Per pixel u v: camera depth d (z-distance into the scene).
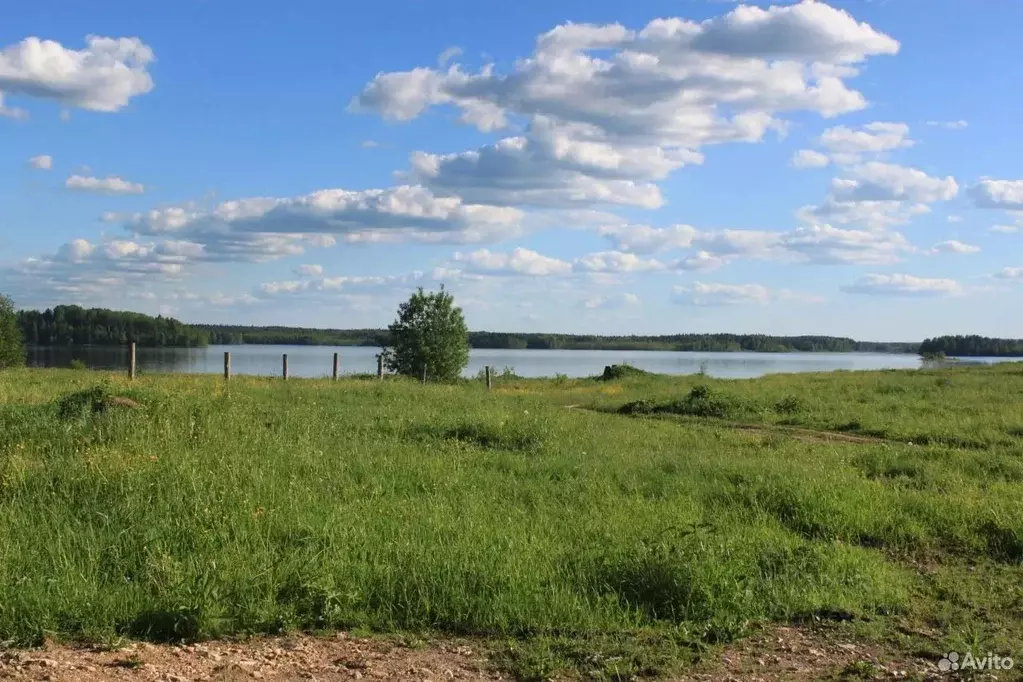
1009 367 37.22
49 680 4.41
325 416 13.51
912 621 5.88
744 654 5.14
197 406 12.30
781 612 5.87
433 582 5.75
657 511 8.28
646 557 6.17
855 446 14.25
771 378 33.84
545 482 9.71
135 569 5.99
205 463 8.77
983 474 11.51
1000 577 7.04
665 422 18.53
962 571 7.23
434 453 11.11
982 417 17.98
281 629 5.27
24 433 10.34
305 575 5.76
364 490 8.55
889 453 12.80
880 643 5.40
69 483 7.86
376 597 5.68
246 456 9.40
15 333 43.44
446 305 38.06
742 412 20.45
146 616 5.29
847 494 9.14
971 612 6.08
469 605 5.52
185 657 4.83
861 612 5.93
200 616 5.18
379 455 10.45
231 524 6.80
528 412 16.14
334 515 7.16
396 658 4.90
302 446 10.30
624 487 9.90
